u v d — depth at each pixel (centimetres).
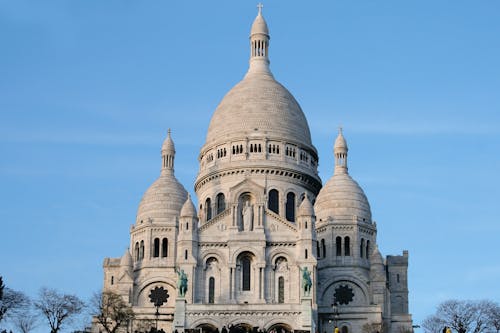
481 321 19750
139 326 19538
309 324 18812
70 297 19250
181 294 19275
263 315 19038
